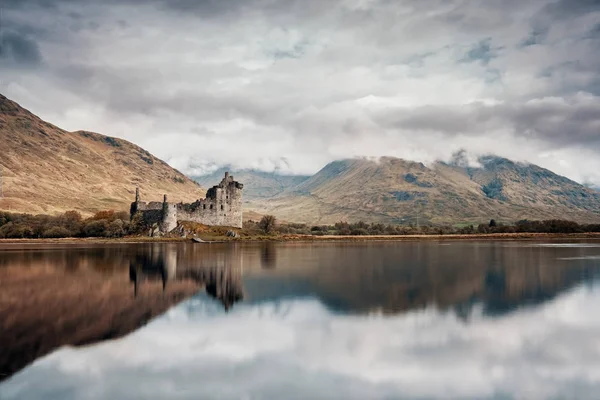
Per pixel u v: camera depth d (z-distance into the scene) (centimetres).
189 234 14475
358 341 3086
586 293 4744
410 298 4478
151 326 3434
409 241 16250
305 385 2392
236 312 3897
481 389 2353
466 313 3859
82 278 5650
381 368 2616
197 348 2945
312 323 3544
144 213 15525
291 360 2741
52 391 2302
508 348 2953
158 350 2900
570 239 17400
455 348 2950
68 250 10275
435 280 5606
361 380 2450
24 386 2356
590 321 3609
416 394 2298
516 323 3547
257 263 7538
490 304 4212
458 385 2403
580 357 2792
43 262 7431
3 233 16062
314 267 6944
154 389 2331
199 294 4684
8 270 6362
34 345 2981
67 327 3388
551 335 3228
